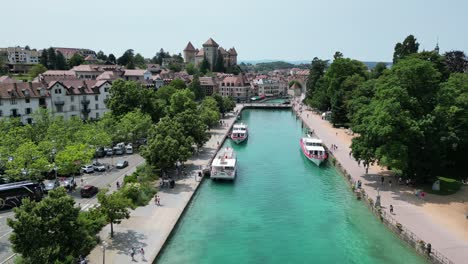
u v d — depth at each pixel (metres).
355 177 78.00
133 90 115.25
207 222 58.88
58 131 77.75
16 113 105.25
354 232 55.41
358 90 121.38
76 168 66.00
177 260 46.84
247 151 114.12
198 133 98.81
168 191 69.56
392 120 65.94
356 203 67.44
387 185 72.12
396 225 52.91
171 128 81.81
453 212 58.03
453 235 50.16
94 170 78.81
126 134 96.56
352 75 162.00
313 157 95.56
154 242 47.84
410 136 66.56
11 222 32.50
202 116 131.12
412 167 69.50
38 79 146.88
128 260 42.75
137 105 114.81
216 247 50.72
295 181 82.06
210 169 83.31
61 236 34.31
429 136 68.00
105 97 129.62
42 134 80.12
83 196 62.03
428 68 69.44
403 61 76.44
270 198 70.62
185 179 77.62
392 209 58.12
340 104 148.00
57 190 35.69
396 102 66.81
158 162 70.31
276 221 59.78
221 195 71.88
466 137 72.88
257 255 48.84
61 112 118.19
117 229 51.66
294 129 160.25
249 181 81.75
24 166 62.34
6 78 136.12
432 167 68.75
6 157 65.88
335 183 80.56
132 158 91.25
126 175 70.56
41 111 87.81
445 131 69.50
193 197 68.88
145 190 65.50
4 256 42.00
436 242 48.16
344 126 148.88
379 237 53.59
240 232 55.59
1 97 101.38
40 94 112.38
